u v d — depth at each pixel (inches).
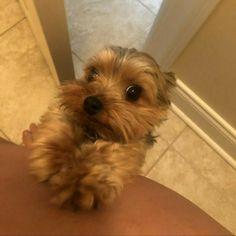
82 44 13.8
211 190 12.5
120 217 4.9
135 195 5.6
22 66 13.3
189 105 12.2
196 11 8.5
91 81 7.3
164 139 12.9
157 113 7.4
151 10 14.5
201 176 12.6
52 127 5.8
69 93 6.8
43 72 13.3
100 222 4.7
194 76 10.9
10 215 4.4
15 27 13.7
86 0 14.4
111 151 5.7
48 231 4.3
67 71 12.3
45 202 4.8
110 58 7.2
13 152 6.2
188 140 13.0
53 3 8.3
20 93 12.9
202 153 12.9
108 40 13.9
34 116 12.7
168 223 5.1
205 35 9.1
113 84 7.0
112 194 5.1
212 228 5.4
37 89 13.0
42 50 12.3
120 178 5.4
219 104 11.0
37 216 4.5
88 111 6.4
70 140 5.5
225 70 9.5
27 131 7.4
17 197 4.7
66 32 10.0
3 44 13.5
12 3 14.0
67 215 4.7
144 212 5.2
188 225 5.2
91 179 4.9
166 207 5.5
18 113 12.7
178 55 10.5
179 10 8.9
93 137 6.4
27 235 4.2
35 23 9.8
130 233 4.7
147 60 7.3
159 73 7.6
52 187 4.9
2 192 4.8
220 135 12.1
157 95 7.4
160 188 6.4
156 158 12.7
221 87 10.3
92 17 14.2
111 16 14.3
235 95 10.0
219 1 7.9
